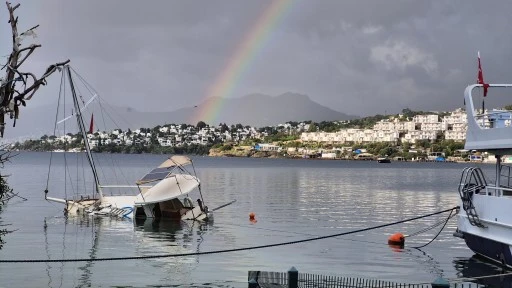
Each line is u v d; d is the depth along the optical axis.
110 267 34.50
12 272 32.91
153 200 58.56
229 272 33.62
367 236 48.94
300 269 34.94
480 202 35.25
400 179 166.38
